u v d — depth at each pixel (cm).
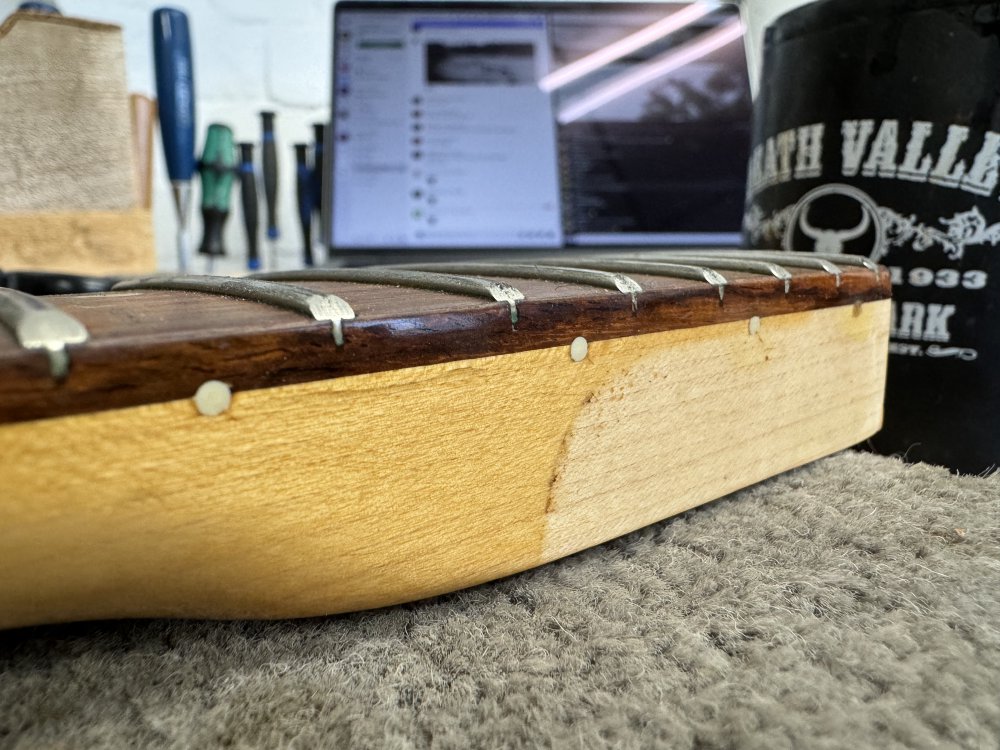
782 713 20
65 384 16
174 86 72
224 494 19
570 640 23
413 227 77
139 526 18
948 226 41
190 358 18
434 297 24
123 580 19
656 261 34
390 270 30
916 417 44
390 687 21
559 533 27
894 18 40
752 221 52
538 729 19
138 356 17
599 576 27
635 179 77
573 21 79
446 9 79
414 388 22
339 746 19
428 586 24
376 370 21
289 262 101
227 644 23
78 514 17
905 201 42
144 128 69
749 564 28
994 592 26
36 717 20
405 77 78
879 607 26
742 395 32
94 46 65
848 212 44
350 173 77
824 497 35
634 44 78
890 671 21
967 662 22
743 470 34
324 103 100
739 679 21
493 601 26
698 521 32
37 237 65
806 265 36
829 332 36
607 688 21
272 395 19
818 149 44
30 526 16
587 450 27
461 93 78
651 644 23
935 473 39
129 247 68
